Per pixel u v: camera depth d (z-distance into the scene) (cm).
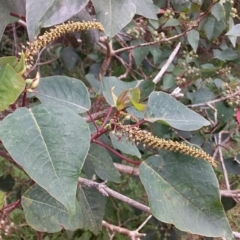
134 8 34
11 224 48
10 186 56
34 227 40
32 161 26
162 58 89
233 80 75
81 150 26
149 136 34
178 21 80
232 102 66
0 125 27
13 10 43
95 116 48
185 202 33
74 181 25
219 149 75
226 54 90
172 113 37
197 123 37
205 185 34
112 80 46
